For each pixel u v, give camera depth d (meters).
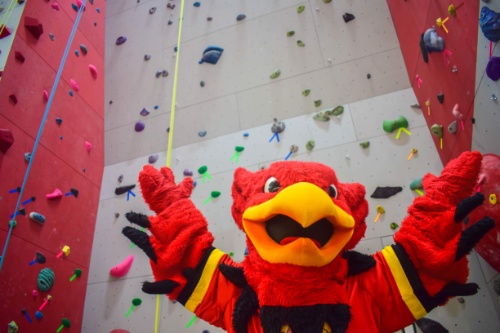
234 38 3.82
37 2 3.44
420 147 2.79
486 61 1.79
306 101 3.25
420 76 2.80
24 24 3.21
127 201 3.46
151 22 4.33
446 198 1.47
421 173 2.71
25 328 2.56
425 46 2.46
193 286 1.57
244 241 2.90
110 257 3.27
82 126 3.60
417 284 1.43
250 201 1.48
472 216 2.02
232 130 3.38
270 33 3.69
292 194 1.29
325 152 2.98
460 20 2.02
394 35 3.28
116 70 4.19
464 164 1.49
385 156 2.83
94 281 3.21
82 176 3.42
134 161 3.63
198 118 3.56
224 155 3.28
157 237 1.58
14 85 2.95
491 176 1.82
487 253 2.01
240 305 1.46
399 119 2.88
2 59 2.95
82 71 3.83
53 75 3.38
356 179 2.81
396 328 1.49
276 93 3.38
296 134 3.13
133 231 1.56
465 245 1.32
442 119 2.52
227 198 3.09
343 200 1.52
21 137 2.89
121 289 3.11
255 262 1.46
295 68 3.43
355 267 1.53
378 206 2.67
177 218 1.61
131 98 3.96
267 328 1.35
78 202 3.31
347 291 1.49
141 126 3.73
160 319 2.88
